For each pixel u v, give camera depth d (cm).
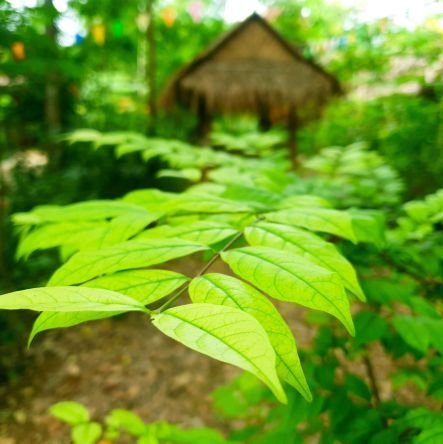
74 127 806
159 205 92
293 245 68
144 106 962
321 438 111
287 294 51
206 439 136
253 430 154
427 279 129
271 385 34
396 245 121
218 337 39
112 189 666
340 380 141
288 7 914
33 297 44
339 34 481
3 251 432
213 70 690
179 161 157
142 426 140
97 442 279
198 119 746
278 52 690
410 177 250
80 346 404
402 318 109
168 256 60
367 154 184
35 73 381
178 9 1205
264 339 38
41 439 299
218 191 112
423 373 151
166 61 1179
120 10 777
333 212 81
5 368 365
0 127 573
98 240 78
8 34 330
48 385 353
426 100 234
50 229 84
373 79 366
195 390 345
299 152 720
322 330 132
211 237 71
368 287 118
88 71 504
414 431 107
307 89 648
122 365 378
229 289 52
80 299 45
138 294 52
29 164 737
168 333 40
